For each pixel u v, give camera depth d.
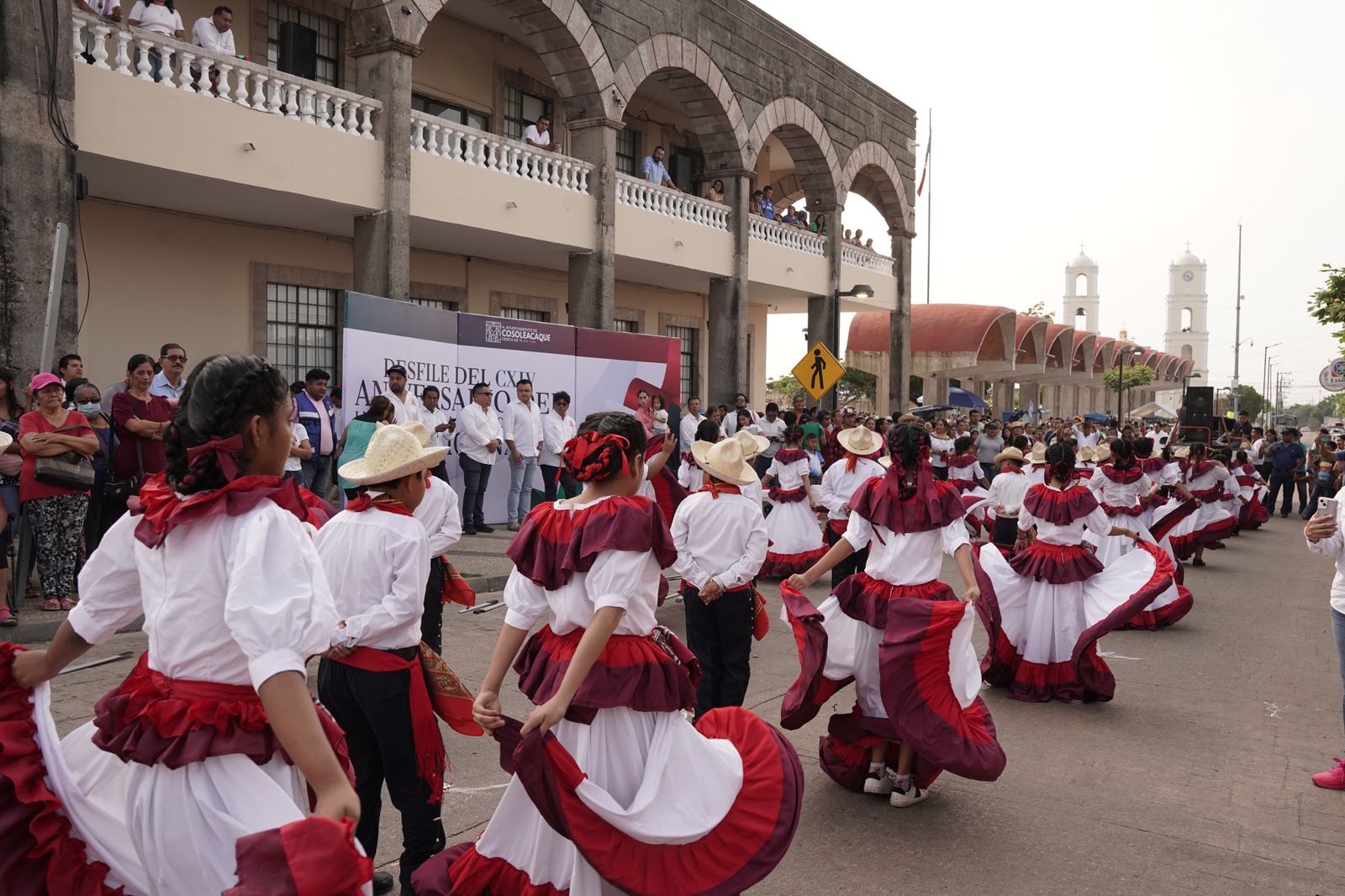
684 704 3.32
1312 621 10.56
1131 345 53.34
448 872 3.33
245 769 2.35
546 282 20.88
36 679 2.49
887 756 5.48
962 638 4.97
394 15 13.48
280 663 2.19
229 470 2.33
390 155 13.63
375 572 3.80
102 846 2.52
